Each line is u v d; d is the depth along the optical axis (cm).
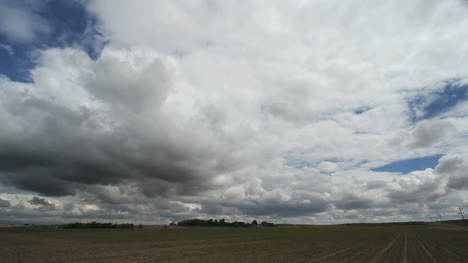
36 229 12400
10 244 5141
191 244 5569
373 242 6103
